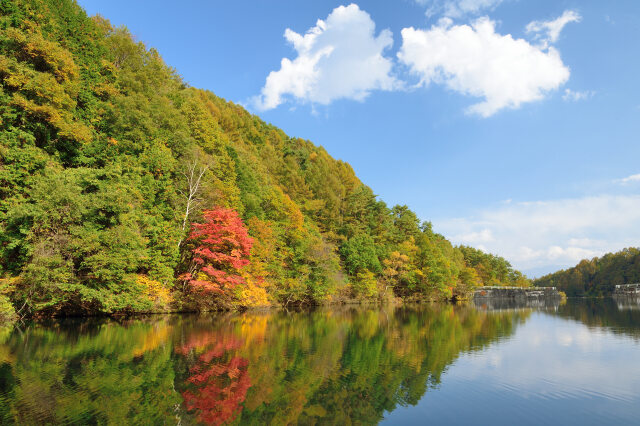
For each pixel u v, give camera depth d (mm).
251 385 11641
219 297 36812
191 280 32188
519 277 146000
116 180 27500
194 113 50781
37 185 22188
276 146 119062
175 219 34000
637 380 12961
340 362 15414
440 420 9203
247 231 38688
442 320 34750
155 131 35812
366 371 13992
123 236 24594
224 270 35250
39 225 21797
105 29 53188
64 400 9719
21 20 26969
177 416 8867
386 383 12445
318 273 51375
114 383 11320
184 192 38344
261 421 8773
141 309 27609
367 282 64125
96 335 19688
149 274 29750
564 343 20938
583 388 11984
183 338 19828
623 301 94688
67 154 29438
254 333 22828
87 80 34938
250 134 102125
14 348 15898
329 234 73375
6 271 21969
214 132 51906
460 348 19141
